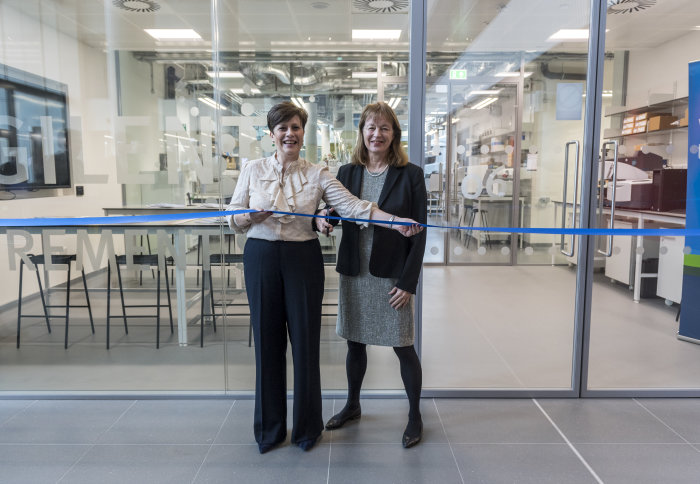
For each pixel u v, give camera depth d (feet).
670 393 8.54
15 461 6.65
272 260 6.39
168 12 8.75
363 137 6.88
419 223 6.69
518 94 8.45
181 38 8.83
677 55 8.32
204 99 9.00
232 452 6.86
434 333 8.84
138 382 8.95
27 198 8.95
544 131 8.52
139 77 8.91
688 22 8.23
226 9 8.88
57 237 9.18
